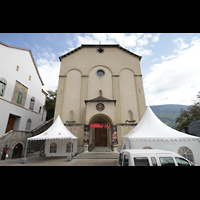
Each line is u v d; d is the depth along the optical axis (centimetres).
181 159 543
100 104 1711
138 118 1898
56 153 1517
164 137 888
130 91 2033
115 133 1603
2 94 1591
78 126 1794
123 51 2278
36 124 2417
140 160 515
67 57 2236
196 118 2945
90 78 2102
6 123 1625
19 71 1914
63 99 1988
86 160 1182
